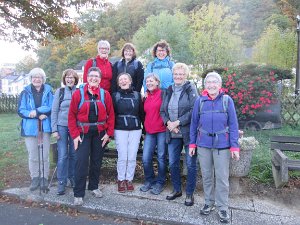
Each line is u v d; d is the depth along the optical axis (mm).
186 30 29844
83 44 58438
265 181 4859
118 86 4809
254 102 8023
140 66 5059
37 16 11500
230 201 4379
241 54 24250
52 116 4574
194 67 22500
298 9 38469
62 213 4078
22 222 3805
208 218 3893
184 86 4297
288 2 40031
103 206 4172
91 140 4375
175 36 29344
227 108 3787
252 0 40625
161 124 4531
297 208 4223
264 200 4418
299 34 13008
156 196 4520
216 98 3816
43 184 4617
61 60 59125
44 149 4691
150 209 4109
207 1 44938
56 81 54062
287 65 22578
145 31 30797
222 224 3748
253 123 8297
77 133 4234
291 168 4387
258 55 24203
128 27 57562
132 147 4680
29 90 4652
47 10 11680
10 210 4125
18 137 8516
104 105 4320
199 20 23125
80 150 4227
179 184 4473
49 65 60906
